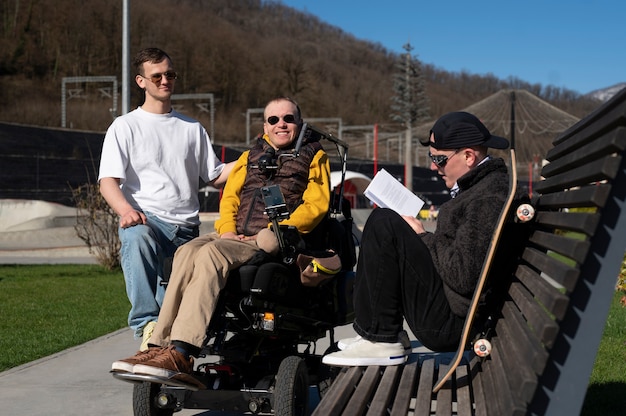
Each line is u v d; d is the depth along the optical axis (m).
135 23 129.50
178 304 3.90
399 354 3.86
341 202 4.89
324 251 4.33
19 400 5.36
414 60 67.00
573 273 2.16
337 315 4.66
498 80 194.12
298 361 4.11
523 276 3.16
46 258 18.89
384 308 3.79
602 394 5.18
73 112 101.44
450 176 3.94
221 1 191.50
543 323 2.22
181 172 5.16
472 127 3.83
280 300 4.16
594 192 2.14
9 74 107.50
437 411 3.05
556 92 159.00
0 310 9.79
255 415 5.06
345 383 3.43
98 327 8.49
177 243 5.11
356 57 198.62
